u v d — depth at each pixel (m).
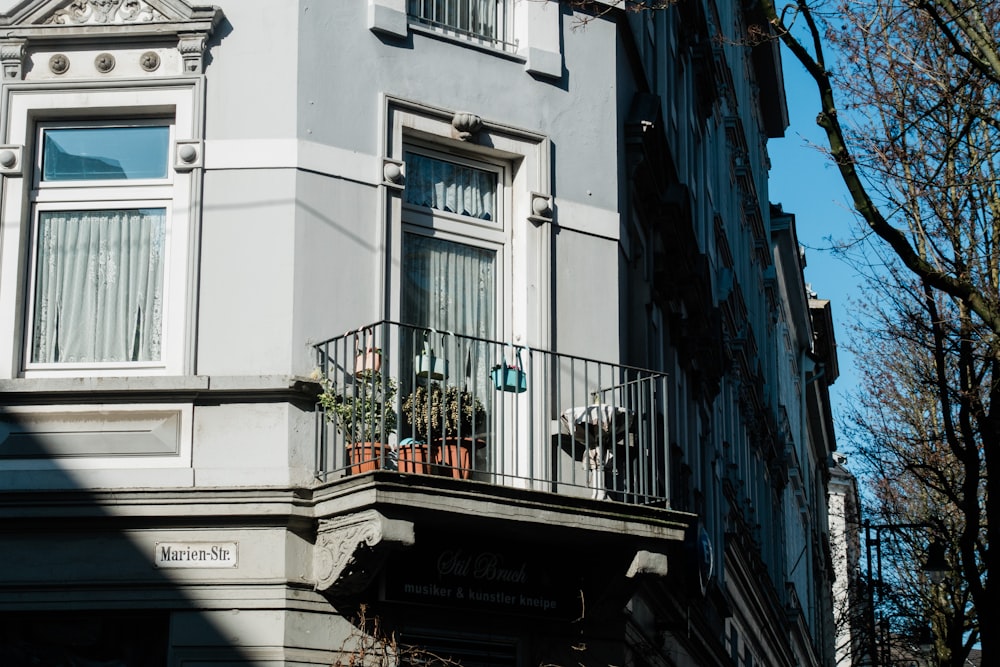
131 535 12.29
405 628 12.69
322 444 12.57
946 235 16.44
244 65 13.37
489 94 14.53
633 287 17.44
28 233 13.27
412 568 12.52
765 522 35.59
